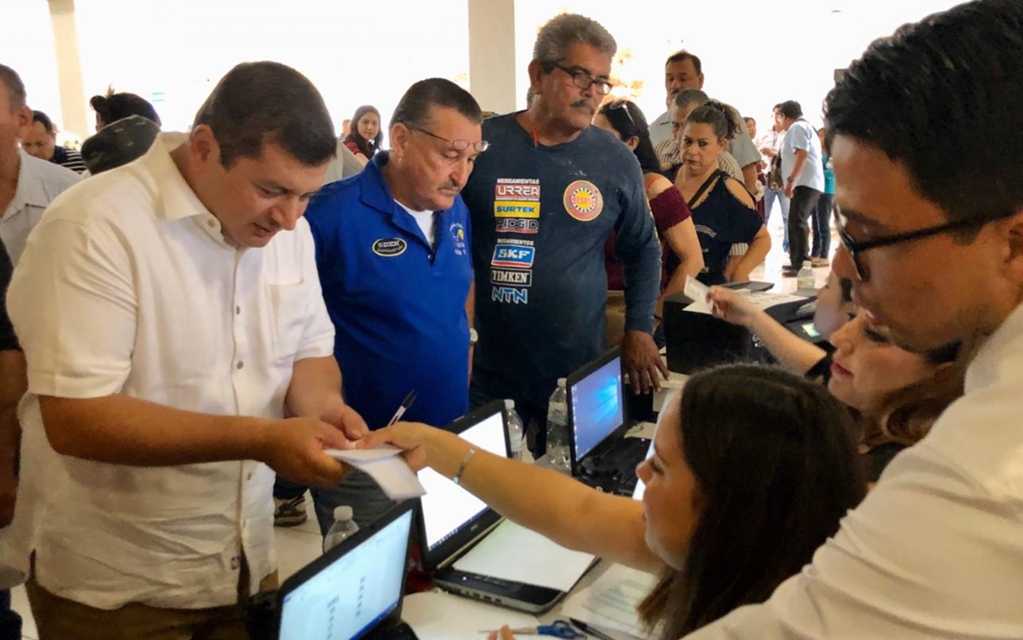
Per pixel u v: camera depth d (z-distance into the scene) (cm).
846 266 69
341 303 210
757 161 489
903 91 57
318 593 130
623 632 149
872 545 59
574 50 235
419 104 202
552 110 243
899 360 107
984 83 55
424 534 167
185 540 147
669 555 119
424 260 213
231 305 145
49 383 126
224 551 152
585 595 162
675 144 411
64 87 1096
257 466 155
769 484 107
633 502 145
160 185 133
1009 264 59
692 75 477
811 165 763
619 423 253
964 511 55
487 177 251
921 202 58
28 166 260
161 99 1112
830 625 59
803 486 106
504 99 586
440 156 202
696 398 113
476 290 262
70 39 1077
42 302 127
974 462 56
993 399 58
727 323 269
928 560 55
